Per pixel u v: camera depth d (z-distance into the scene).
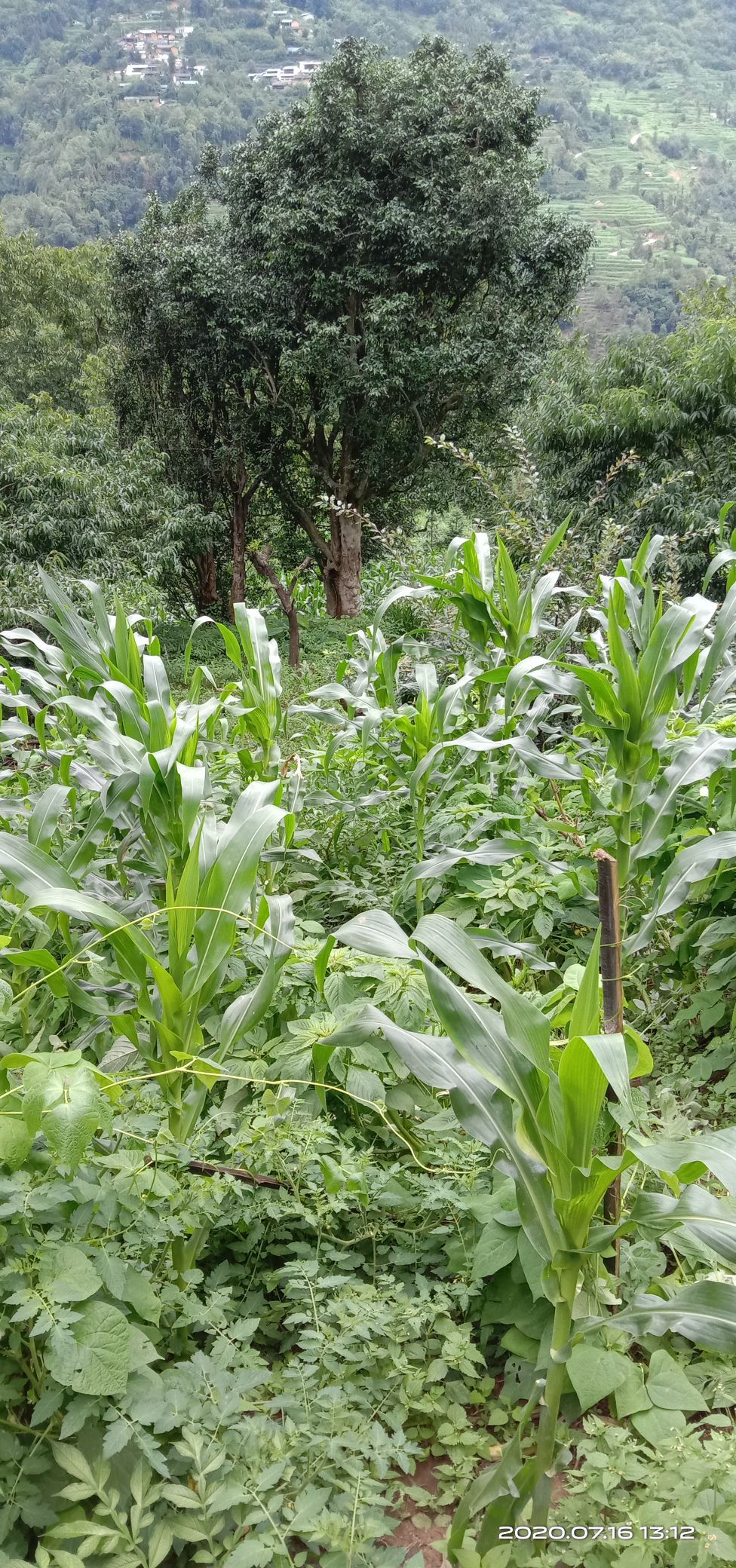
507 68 20.11
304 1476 1.71
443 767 4.43
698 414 11.92
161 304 19.47
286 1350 2.06
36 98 178.62
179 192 22.02
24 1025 2.95
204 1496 1.57
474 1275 2.00
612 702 3.24
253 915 2.96
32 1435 1.68
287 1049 2.42
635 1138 1.78
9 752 4.92
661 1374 1.92
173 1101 2.37
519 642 4.55
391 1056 2.50
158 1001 2.45
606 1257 2.08
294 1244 2.20
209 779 3.89
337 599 22.84
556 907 3.31
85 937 3.03
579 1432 1.88
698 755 3.20
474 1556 1.62
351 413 20.06
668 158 187.75
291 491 22.03
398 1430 1.77
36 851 2.55
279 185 19.12
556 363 15.35
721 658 3.79
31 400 26.58
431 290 19.88
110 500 16.45
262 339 19.31
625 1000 3.32
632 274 104.12
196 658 19.45
